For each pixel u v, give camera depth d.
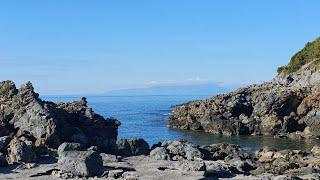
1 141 45.69
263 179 36.03
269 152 56.53
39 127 52.03
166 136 99.69
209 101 116.81
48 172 37.91
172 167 39.75
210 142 89.69
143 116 162.75
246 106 111.19
